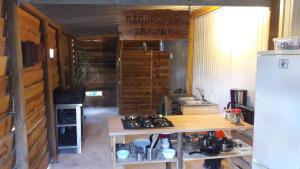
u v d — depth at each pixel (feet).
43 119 11.45
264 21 10.41
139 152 9.12
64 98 13.85
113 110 25.53
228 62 13.21
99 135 17.51
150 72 23.38
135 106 23.59
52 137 12.57
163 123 9.32
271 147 6.68
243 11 11.84
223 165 11.94
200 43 16.72
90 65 26.58
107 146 15.33
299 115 5.73
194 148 9.77
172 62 23.35
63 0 8.08
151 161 9.04
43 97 11.59
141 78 23.35
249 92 11.39
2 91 7.15
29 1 7.79
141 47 25.54
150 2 8.66
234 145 10.00
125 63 23.03
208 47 15.52
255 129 7.36
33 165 9.57
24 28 9.12
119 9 11.39
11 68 7.68
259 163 7.22
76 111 14.08
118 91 25.66
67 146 14.16
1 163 6.82
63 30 17.02
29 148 9.10
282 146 6.28
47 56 11.80
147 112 23.77
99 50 26.58
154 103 23.88
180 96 17.49
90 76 26.68
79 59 24.13
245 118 10.38
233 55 12.73
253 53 11.15
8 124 7.43
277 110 6.41
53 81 14.11
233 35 12.69
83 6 11.02
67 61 19.76
